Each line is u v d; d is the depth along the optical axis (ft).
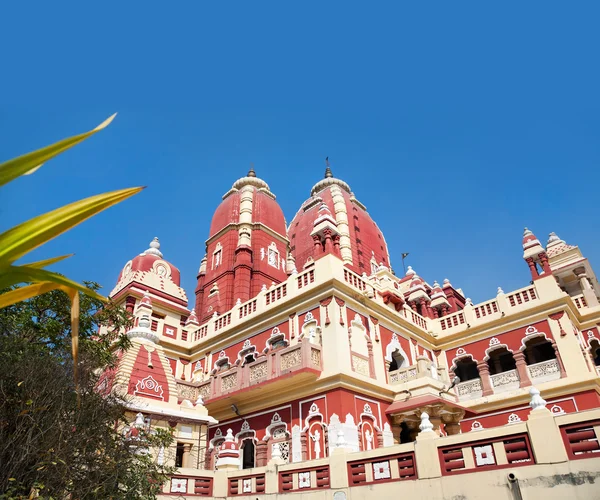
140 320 52.80
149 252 92.17
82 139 8.58
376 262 126.41
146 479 28.63
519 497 26.73
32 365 24.23
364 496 32.78
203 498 39.93
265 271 104.68
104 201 9.35
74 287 9.21
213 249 111.65
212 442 63.00
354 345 58.65
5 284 8.31
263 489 38.68
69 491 23.94
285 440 55.26
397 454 32.68
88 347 32.86
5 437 22.11
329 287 59.41
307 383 55.16
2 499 19.84
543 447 27.04
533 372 67.26
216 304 100.48
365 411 54.95
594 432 25.96
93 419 26.14
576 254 90.02
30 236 8.48
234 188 123.54
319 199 133.08
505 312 72.43
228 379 61.82
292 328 62.34
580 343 69.87
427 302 86.63
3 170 7.75
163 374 49.19
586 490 24.85
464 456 29.76
